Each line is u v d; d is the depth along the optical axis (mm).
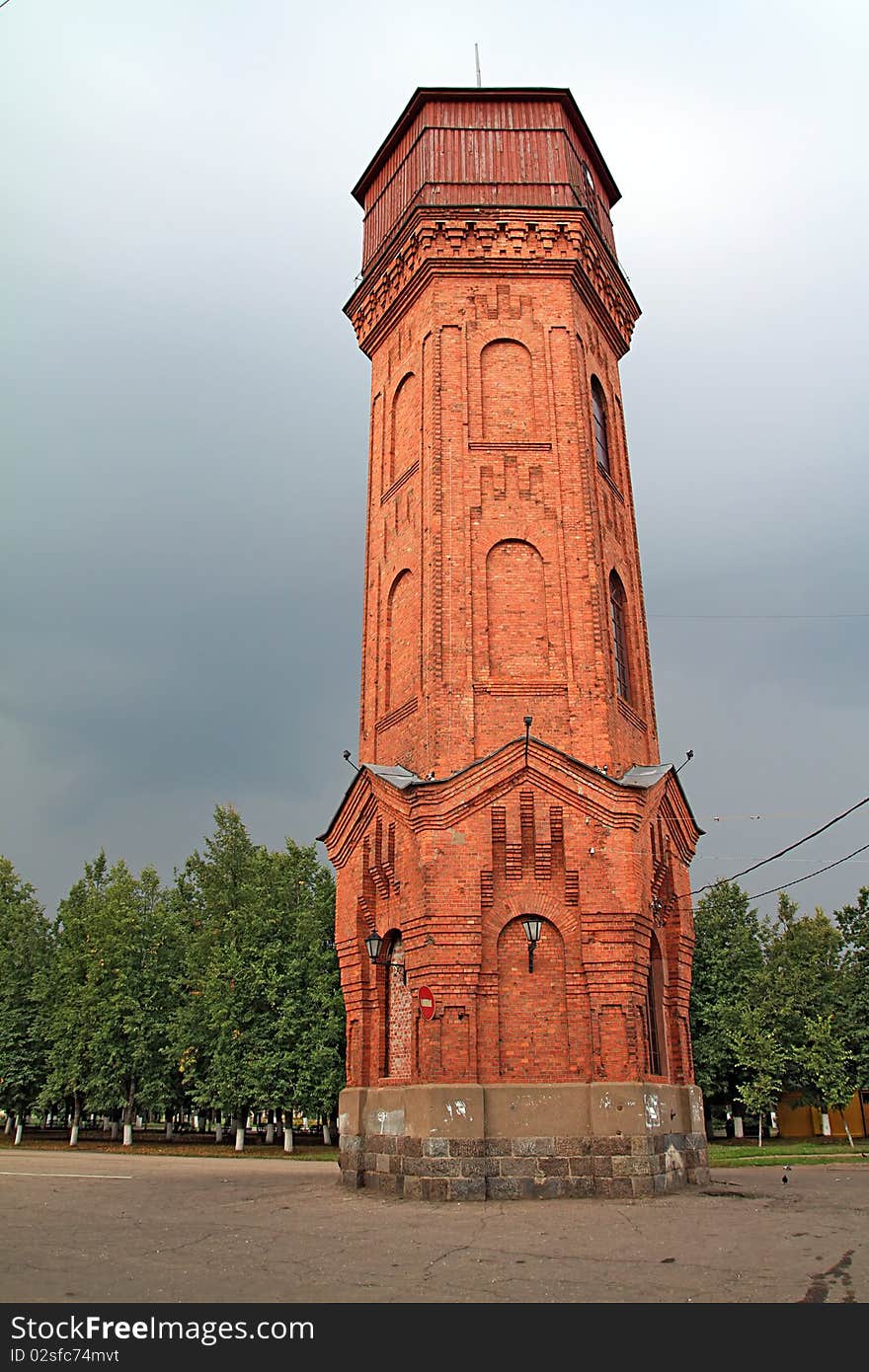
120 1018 49938
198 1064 47938
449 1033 18797
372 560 26062
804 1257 11336
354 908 22438
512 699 21812
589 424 24359
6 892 63344
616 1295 9312
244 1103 43500
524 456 23672
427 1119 18125
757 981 51500
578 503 23312
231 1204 17703
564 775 20312
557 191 25734
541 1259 11203
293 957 45750
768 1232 13320
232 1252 11945
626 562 25953
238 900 52906
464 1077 18531
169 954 52438
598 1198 17484
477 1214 15500
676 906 22422
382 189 28422
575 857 19891
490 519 23109
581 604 22547
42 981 53875
